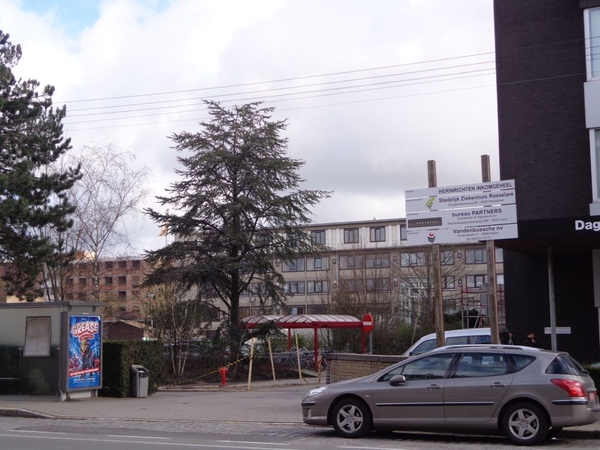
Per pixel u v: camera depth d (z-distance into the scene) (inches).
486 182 721.0
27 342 852.0
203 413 739.4
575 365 524.7
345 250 2514.8
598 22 821.9
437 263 746.8
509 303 962.1
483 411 507.5
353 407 546.6
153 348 978.7
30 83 1103.0
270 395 962.7
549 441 525.0
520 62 866.8
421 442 523.2
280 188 1470.2
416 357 544.7
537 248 887.7
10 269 1153.4
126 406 806.5
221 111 1470.2
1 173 1023.6
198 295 1417.3
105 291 1820.9
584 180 821.9
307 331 1995.6
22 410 746.2
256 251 1457.9
